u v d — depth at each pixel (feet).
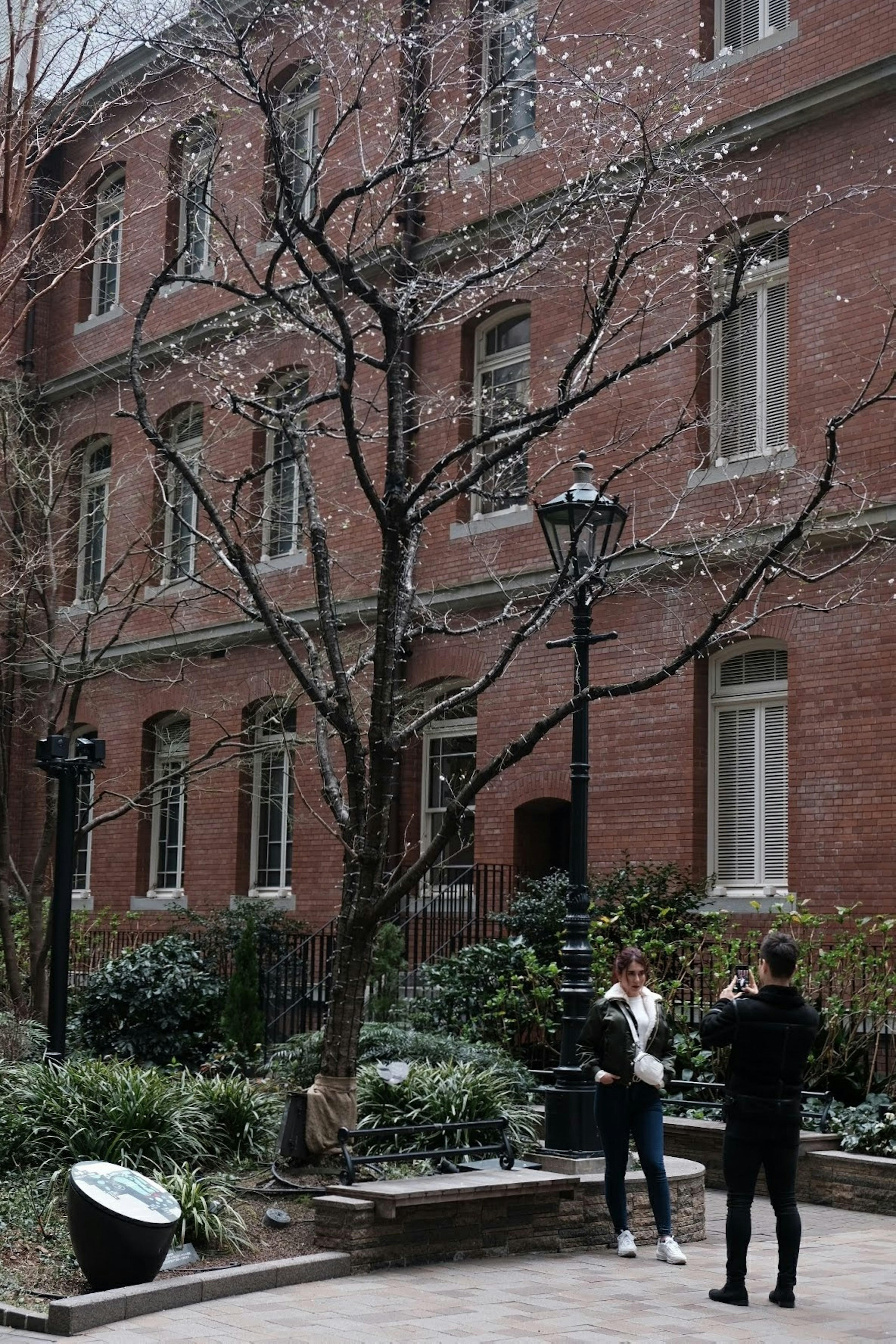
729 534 40.16
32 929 52.60
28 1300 24.04
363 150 46.44
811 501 30.91
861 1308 25.26
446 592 60.23
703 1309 24.61
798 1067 25.23
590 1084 32.68
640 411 54.03
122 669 76.48
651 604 53.16
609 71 47.42
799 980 42.93
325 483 65.72
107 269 80.69
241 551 34.24
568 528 34.60
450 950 55.72
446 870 61.41
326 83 48.34
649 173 33.04
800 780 48.26
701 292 52.13
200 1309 24.00
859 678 47.09
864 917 45.88
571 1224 30.25
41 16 43.16
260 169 47.60
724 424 52.24
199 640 71.56
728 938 47.85
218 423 63.67
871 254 48.29
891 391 46.91
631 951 29.14
